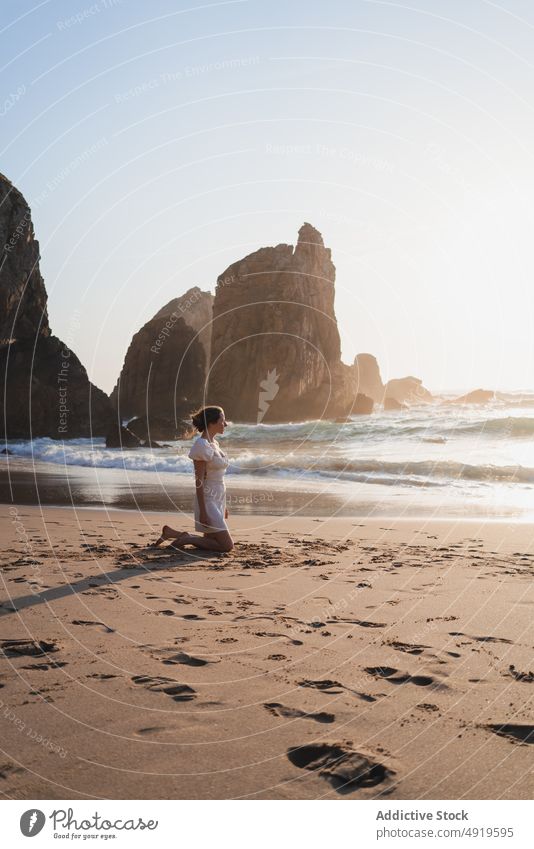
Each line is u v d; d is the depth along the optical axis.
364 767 2.36
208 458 6.74
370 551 6.89
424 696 2.99
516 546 7.20
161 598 4.80
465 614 4.39
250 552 6.79
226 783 2.27
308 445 23.94
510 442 22.27
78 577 5.43
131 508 10.42
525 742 2.55
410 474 15.16
